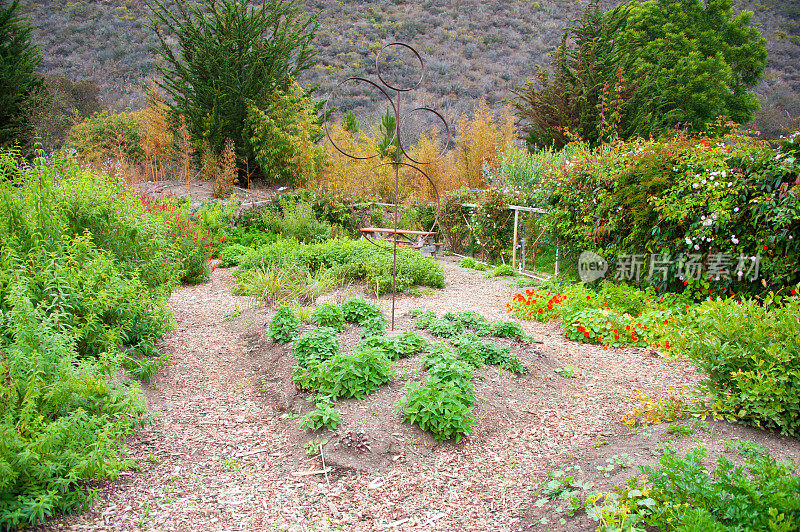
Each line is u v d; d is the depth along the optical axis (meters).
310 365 3.91
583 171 7.49
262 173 15.92
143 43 28.56
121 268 4.62
